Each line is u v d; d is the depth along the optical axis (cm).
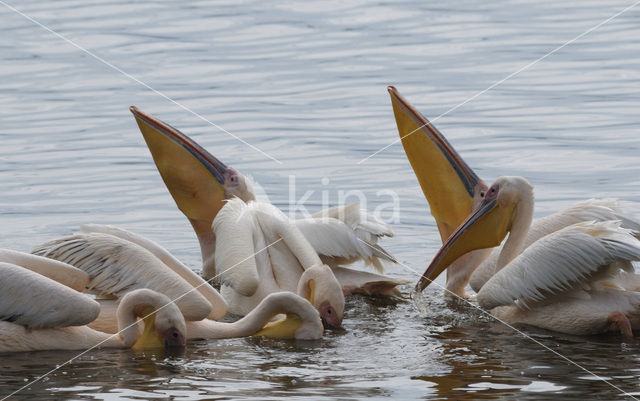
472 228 2492
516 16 6744
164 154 2817
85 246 2148
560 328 2183
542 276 2148
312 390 1752
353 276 2633
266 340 2123
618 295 2155
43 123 4575
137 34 6525
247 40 6306
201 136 4328
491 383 1788
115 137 4334
